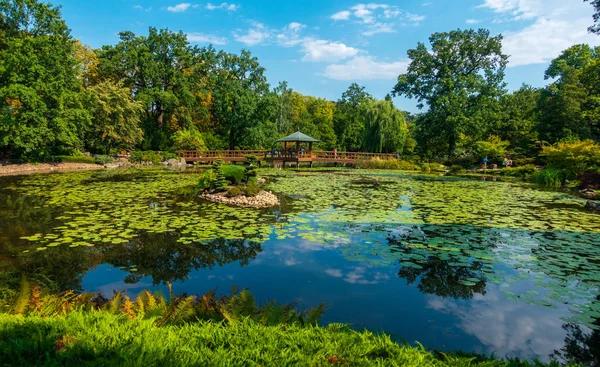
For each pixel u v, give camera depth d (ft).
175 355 6.31
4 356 5.91
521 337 10.73
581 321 11.69
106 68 100.07
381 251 19.21
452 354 8.59
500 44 96.68
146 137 108.17
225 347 7.21
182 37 111.24
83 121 77.66
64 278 15.14
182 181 50.72
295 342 7.46
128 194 37.96
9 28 72.28
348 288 14.32
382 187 49.39
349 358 6.85
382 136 117.08
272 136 123.34
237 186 38.73
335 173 76.64
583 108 93.25
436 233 23.27
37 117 67.51
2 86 66.74
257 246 20.06
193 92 117.70
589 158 54.80
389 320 11.66
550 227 25.17
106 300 12.19
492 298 13.50
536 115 109.91
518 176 70.79
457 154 100.89
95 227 23.30
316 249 19.57
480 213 30.37
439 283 14.93
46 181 49.83
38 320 7.54
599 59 83.05
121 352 6.20
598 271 16.43
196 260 17.62
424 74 104.47
